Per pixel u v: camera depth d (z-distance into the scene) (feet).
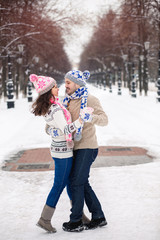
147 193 15.78
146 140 31.89
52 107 11.34
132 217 12.84
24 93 120.37
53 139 11.65
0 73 102.99
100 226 12.03
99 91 169.37
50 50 119.03
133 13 103.24
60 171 11.56
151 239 10.82
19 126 42.98
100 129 39.29
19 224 12.53
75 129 11.02
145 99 96.68
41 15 97.60
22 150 28.04
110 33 164.14
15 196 15.92
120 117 51.47
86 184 12.12
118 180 18.16
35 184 17.95
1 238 11.28
